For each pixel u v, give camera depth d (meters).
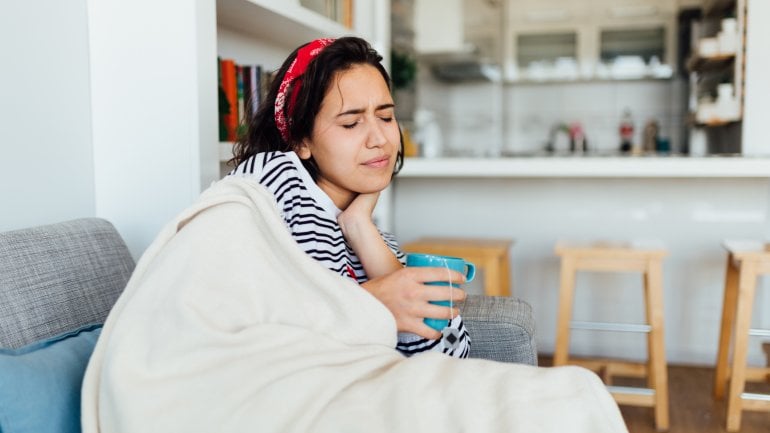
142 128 1.71
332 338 0.97
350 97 1.15
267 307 0.97
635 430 2.58
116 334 0.91
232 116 2.07
